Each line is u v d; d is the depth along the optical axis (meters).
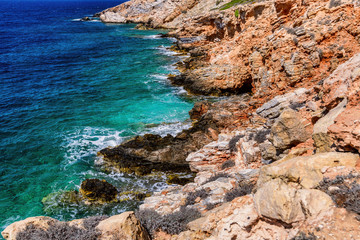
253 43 36.41
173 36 85.31
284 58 25.81
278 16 31.72
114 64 55.06
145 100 36.94
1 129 29.56
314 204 7.09
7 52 64.44
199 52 58.00
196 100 36.50
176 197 14.48
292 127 12.80
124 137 27.62
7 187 20.80
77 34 92.81
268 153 14.33
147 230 10.44
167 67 52.31
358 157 8.37
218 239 8.26
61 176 21.95
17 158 24.47
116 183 21.02
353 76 11.29
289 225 7.28
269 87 27.41
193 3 101.44
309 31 24.36
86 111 34.03
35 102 36.91
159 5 114.50
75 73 49.53
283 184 7.92
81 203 18.98
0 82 44.19
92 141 27.03
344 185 7.45
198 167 19.91
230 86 37.12
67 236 8.94
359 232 6.12
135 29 104.81
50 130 29.39
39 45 73.75
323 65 23.50
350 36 22.44
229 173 16.42
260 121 21.52
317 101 15.27
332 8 23.98
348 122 9.12
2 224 17.22
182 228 10.34
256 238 7.88
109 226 8.96
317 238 6.33
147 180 21.25
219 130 25.38
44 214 18.11
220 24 59.12
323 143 10.39
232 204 9.40
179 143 24.34
